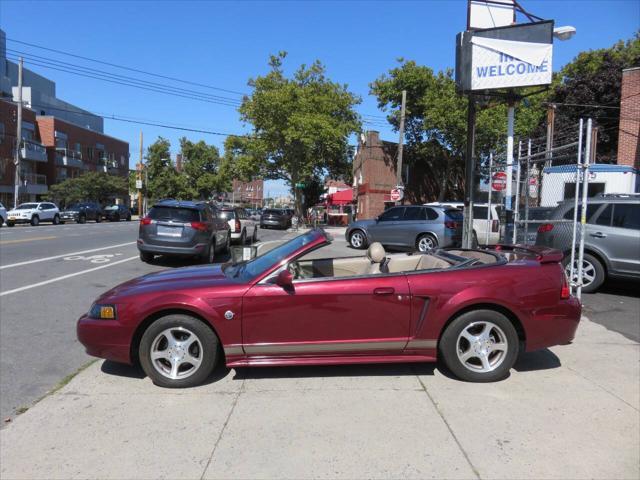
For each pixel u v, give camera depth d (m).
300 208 39.66
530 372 4.76
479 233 15.20
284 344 4.38
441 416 3.80
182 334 4.42
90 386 4.46
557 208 9.19
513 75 10.52
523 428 3.62
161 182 62.44
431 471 3.08
